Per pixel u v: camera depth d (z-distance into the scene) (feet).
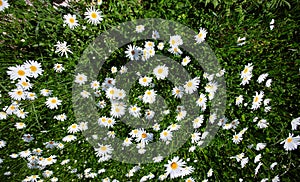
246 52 2.17
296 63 2.07
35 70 2.15
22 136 2.43
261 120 2.22
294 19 2.04
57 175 2.65
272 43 2.10
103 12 2.15
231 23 2.06
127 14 2.10
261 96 2.11
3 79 2.22
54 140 2.49
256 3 1.99
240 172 2.45
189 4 2.01
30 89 2.28
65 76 2.27
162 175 2.54
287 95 2.19
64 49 2.13
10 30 2.09
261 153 2.35
